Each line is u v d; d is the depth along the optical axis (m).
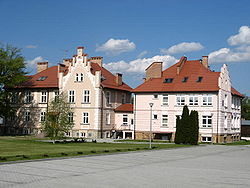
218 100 55.28
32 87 65.00
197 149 39.81
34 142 43.12
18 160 22.12
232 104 64.38
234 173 19.45
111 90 63.66
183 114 48.34
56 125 43.25
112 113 63.84
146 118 60.09
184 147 41.81
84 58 61.56
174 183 15.65
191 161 25.83
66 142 44.94
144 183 15.46
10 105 67.06
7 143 39.97
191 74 59.25
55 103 44.47
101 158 25.83
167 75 61.31
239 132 68.50
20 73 62.19
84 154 27.58
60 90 62.75
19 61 61.38
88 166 20.81
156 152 33.44
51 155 25.70
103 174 17.77
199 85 56.78
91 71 61.47
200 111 56.38
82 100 61.09
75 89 61.81
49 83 64.56
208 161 26.23
